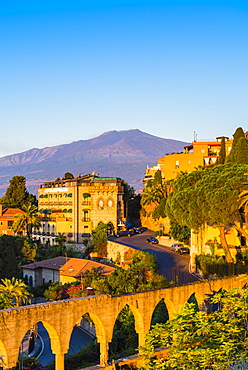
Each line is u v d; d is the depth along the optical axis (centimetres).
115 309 5088
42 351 7606
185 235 11300
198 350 4166
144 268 8294
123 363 5006
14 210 17762
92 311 4884
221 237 8156
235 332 4572
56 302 4634
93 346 6800
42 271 11562
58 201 15800
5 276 11912
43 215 16312
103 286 7650
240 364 3981
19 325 4353
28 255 13388
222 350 4181
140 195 17212
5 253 12294
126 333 6781
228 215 7488
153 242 12500
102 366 4872
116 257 11925
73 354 6606
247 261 8300
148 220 15700
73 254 13638
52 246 14550
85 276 9644
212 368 4194
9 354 4288
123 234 13938
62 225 15175
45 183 16888
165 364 4228
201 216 8012
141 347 4634
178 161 15700
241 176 7650
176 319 4625
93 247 13162
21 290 8525
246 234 7925
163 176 16562
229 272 7844
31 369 6406
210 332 4522
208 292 6138
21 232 16825
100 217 14662
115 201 14600
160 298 5550
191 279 8469
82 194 15025
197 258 8988
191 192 8094
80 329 8400
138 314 5350
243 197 7550
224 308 4988
